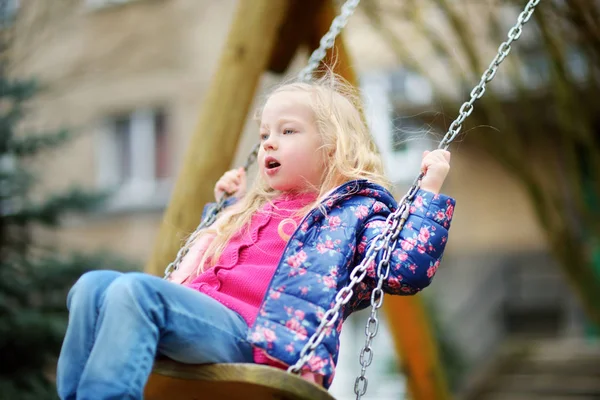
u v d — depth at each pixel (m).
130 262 7.32
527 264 11.30
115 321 2.20
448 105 7.29
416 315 5.32
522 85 7.57
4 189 7.20
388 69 10.80
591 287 7.40
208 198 4.16
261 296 2.52
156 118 12.88
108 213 12.80
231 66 4.28
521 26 2.82
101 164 12.97
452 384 9.30
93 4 12.58
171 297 2.29
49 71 11.68
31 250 7.49
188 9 12.57
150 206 12.60
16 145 7.28
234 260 2.62
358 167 2.70
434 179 2.61
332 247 2.51
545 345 9.57
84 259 7.05
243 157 10.94
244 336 2.40
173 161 12.65
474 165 11.56
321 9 4.45
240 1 4.34
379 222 2.59
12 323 6.37
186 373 2.27
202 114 4.29
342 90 3.02
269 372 2.24
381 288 2.48
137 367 2.16
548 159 10.17
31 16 9.41
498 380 8.72
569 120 6.85
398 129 3.27
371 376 10.26
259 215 2.76
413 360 5.48
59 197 7.36
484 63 7.75
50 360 6.74
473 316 11.35
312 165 2.70
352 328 10.77
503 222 11.42
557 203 7.46
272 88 3.27
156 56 12.72
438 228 2.53
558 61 6.38
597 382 8.39
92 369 2.15
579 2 5.73
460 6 8.04
